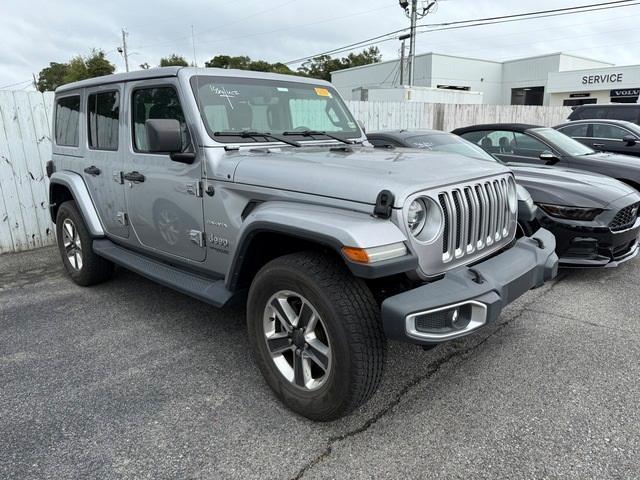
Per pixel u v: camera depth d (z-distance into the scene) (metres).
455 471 2.30
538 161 6.65
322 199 2.58
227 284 3.04
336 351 2.41
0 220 6.23
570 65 40.91
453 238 2.60
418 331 2.32
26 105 6.23
